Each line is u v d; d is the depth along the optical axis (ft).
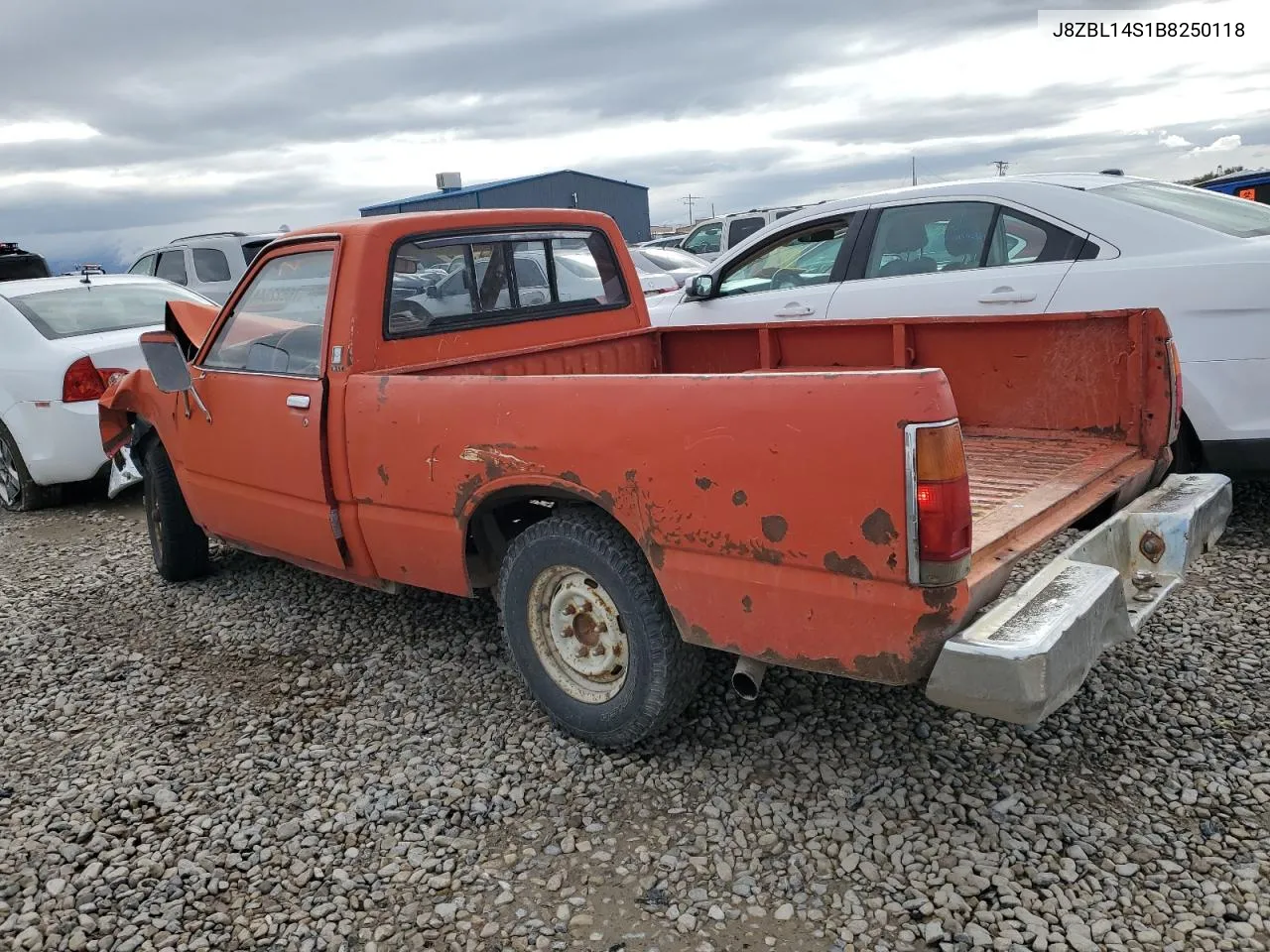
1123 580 10.53
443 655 13.89
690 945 8.09
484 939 8.32
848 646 8.46
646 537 9.52
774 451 8.45
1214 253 15.38
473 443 10.82
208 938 8.54
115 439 17.66
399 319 12.87
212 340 14.82
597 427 9.66
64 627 16.08
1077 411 12.37
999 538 8.92
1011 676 7.61
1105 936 7.86
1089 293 16.37
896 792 9.88
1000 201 17.81
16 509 25.27
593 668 10.78
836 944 8.00
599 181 125.80
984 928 8.04
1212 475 11.75
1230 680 11.71
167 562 17.43
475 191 108.47
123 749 11.88
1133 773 10.02
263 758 11.41
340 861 9.46
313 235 12.98
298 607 16.22
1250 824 9.12
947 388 7.84
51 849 9.94
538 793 10.34
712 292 21.71
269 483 13.79
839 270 19.88
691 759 10.75
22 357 23.34
